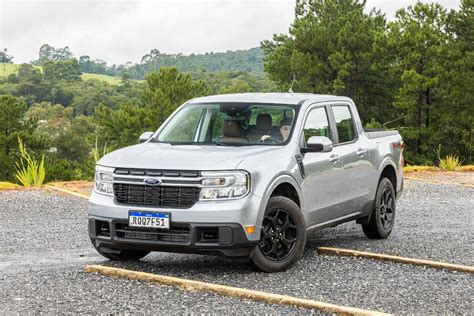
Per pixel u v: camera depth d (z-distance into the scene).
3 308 6.12
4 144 76.06
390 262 8.30
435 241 9.91
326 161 8.62
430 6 53.53
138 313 6.00
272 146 8.14
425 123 55.22
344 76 57.06
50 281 7.12
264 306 6.25
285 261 7.75
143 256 8.53
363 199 9.54
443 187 17.45
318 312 6.09
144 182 7.43
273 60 62.59
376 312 5.90
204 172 7.30
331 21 61.00
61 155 146.25
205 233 7.33
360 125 9.83
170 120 8.91
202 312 6.04
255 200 7.37
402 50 52.59
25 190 15.58
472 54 50.97
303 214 8.16
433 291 6.94
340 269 7.89
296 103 8.68
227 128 8.38
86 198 14.41
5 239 9.87
